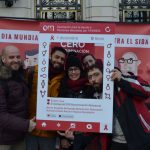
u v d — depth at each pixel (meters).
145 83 3.88
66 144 3.79
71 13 8.40
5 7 8.08
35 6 8.38
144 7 8.44
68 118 3.49
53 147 3.80
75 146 3.62
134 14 8.45
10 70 3.57
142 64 4.16
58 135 3.79
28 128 3.50
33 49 4.17
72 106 3.48
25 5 8.16
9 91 3.54
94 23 3.46
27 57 4.16
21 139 3.66
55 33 3.48
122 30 4.19
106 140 3.60
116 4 8.29
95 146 3.63
